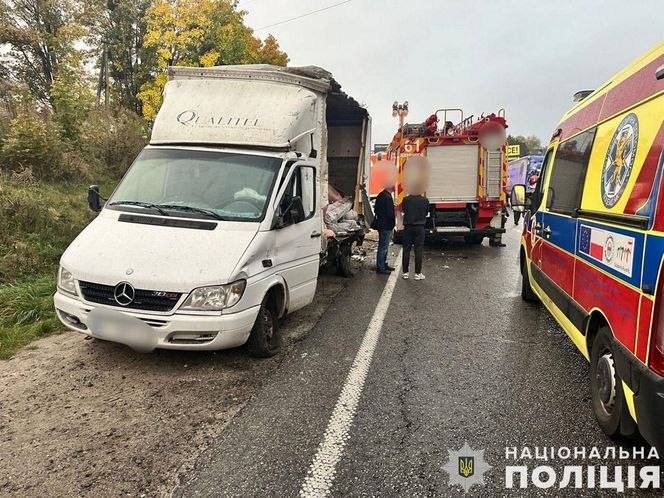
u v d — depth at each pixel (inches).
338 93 327.9
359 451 135.0
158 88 954.7
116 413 155.3
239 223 197.2
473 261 442.6
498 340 226.2
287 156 224.7
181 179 217.6
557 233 207.3
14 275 289.6
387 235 379.2
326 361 199.9
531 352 210.5
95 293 178.4
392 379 182.2
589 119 184.9
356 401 164.2
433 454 133.6
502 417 153.7
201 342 175.2
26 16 1029.8
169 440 140.1
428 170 500.4
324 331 239.3
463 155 502.6
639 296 117.6
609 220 143.3
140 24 1156.5
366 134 397.1
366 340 225.8
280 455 132.9
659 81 125.4
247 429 146.0
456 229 503.8
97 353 203.3
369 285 342.0
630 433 132.4
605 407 142.6
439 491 118.3
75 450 135.3
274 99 236.1
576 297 175.0
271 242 199.9
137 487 119.5
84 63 1069.1
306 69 277.7
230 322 174.6
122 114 669.9
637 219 122.6
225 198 209.0
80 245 191.6
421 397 167.5
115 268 176.7
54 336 224.8
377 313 271.1
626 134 141.3
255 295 185.2
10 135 446.0
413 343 222.1
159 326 172.1
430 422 150.7
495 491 118.6
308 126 243.8
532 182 642.8
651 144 122.5
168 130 234.2
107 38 1141.7
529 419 152.4
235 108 234.7
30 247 314.2
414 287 335.6
